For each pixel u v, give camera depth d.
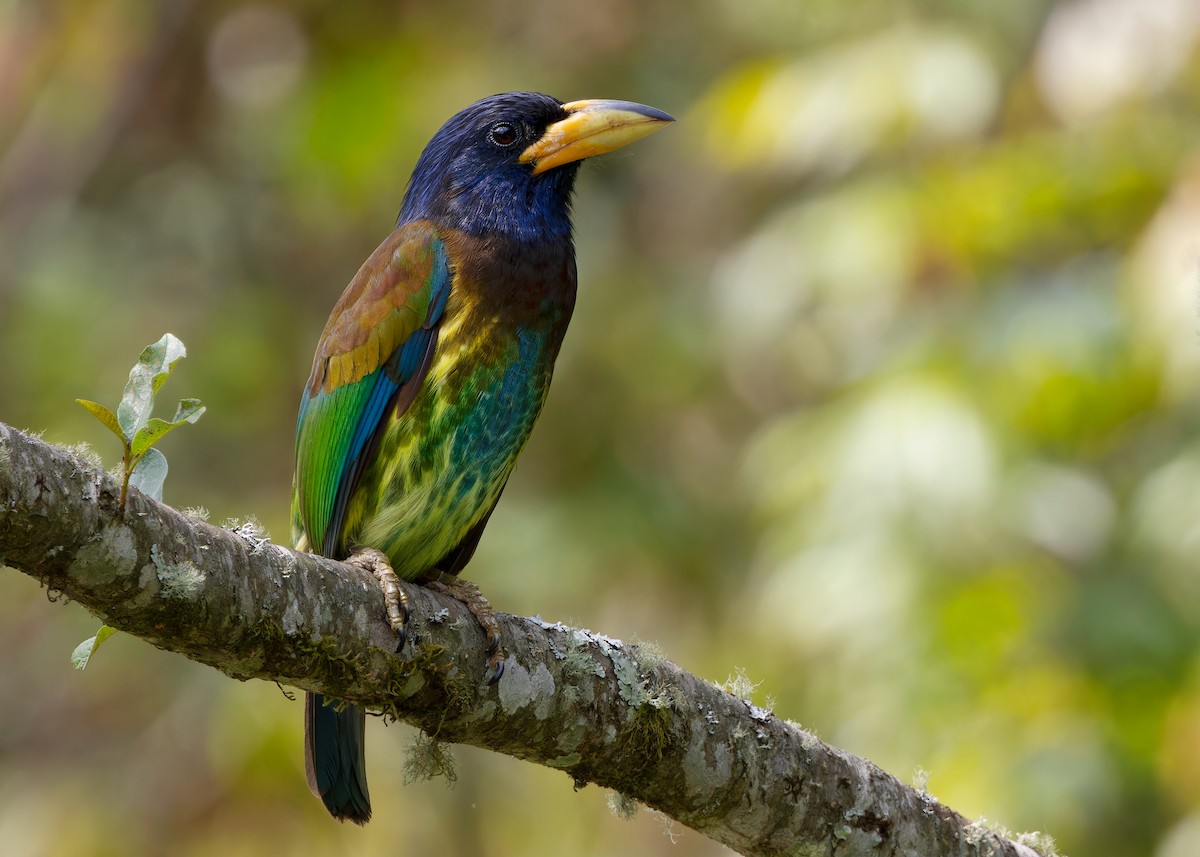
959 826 6.86
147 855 12.88
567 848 13.72
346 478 7.61
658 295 15.77
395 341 7.58
